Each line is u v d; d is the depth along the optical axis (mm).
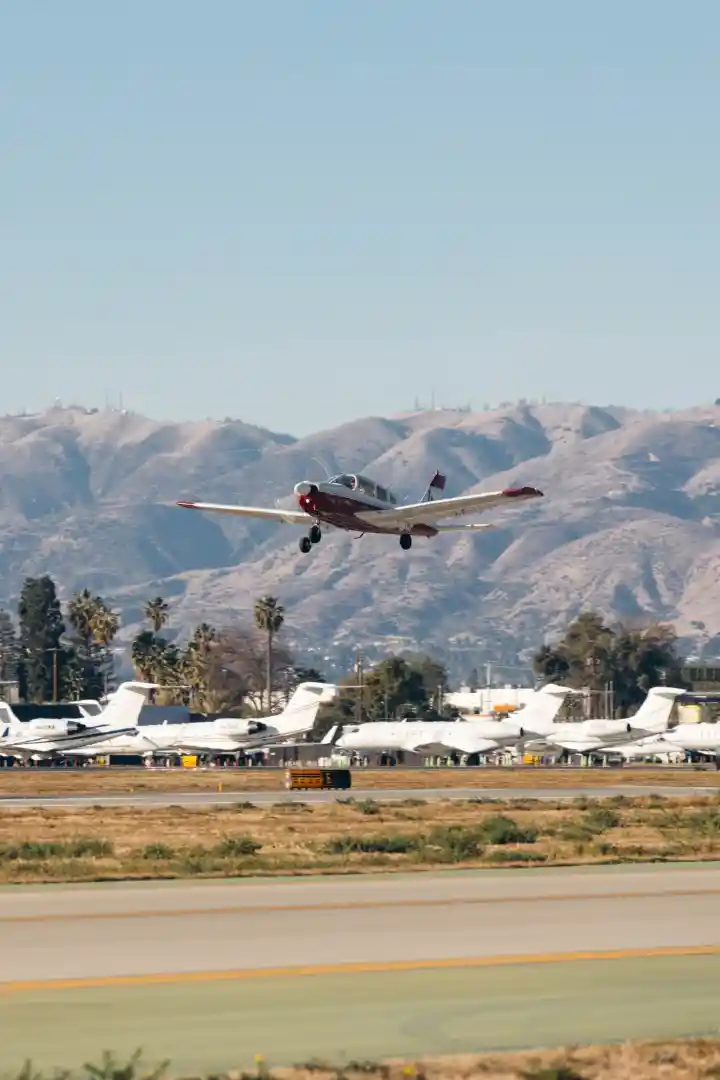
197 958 99188
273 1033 78125
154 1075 67938
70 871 162250
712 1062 72812
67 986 89250
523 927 115000
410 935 110375
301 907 127250
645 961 99500
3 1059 72375
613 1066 72000
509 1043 76688
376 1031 78875
